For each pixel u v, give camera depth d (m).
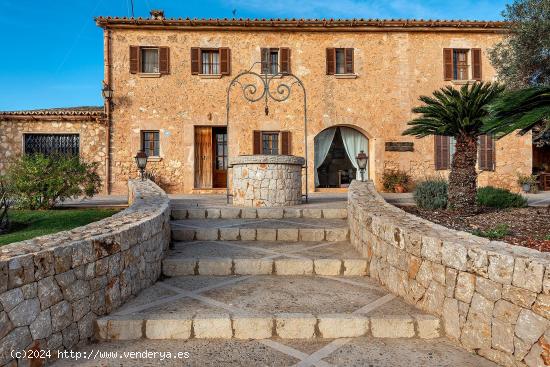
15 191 7.95
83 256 2.56
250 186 6.85
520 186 13.27
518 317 2.13
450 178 6.31
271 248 4.52
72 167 8.48
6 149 12.96
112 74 12.81
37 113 12.77
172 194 12.62
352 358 2.38
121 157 12.80
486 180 13.37
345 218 6.11
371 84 13.37
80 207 8.59
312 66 13.26
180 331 2.67
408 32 13.38
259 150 13.12
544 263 2.02
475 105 5.76
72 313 2.44
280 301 3.07
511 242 3.99
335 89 13.29
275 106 13.16
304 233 5.03
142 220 3.53
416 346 2.54
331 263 3.89
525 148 13.51
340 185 14.02
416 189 7.07
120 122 12.82
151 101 12.92
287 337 2.69
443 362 2.31
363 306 2.97
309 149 13.19
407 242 3.10
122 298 2.99
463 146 6.18
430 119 6.38
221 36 13.12
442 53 13.38
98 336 2.63
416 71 13.41
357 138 13.82
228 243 4.82
